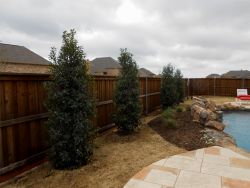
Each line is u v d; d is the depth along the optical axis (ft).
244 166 17.28
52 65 17.62
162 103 48.39
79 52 18.01
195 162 18.11
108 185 14.65
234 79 89.10
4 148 15.33
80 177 15.88
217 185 14.29
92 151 19.07
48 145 19.38
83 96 17.75
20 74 16.43
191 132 27.02
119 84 27.78
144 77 42.16
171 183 14.62
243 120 45.62
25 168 17.13
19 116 16.55
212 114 33.96
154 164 17.78
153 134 27.27
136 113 27.86
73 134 17.29
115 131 29.04
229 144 23.48
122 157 19.58
